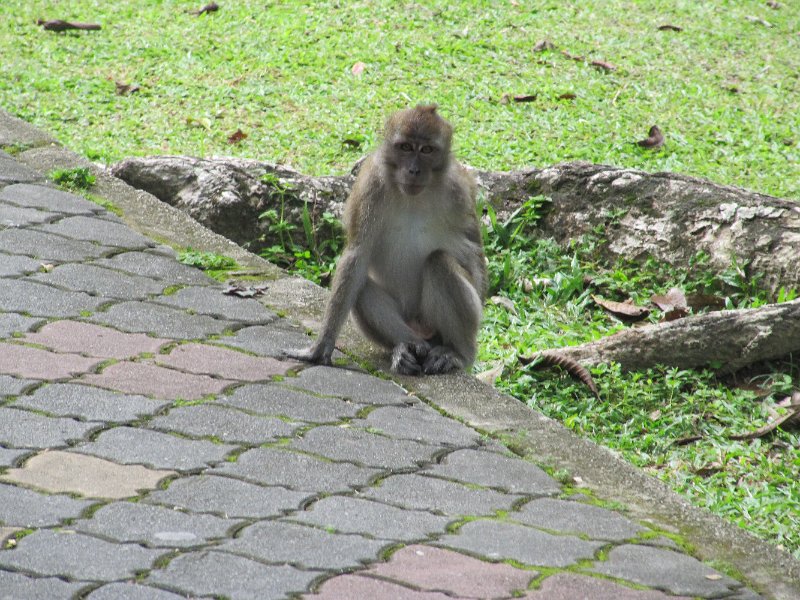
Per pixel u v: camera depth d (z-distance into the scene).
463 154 14.27
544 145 14.82
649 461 8.77
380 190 9.15
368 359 9.15
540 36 18.55
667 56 18.44
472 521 6.62
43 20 17.47
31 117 14.43
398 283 9.49
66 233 10.46
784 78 18.03
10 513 6.14
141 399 7.72
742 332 9.95
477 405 8.35
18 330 8.55
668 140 15.41
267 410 7.83
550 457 7.61
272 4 18.88
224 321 9.29
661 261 11.92
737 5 21.08
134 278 9.81
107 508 6.31
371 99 15.76
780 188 14.02
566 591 5.87
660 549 6.53
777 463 8.77
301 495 6.71
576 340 10.68
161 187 12.35
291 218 12.27
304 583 5.72
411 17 18.67
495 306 11.42
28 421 7.23
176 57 16.70
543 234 12.62
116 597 5.45
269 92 15.77
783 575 6.40
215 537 6.12
